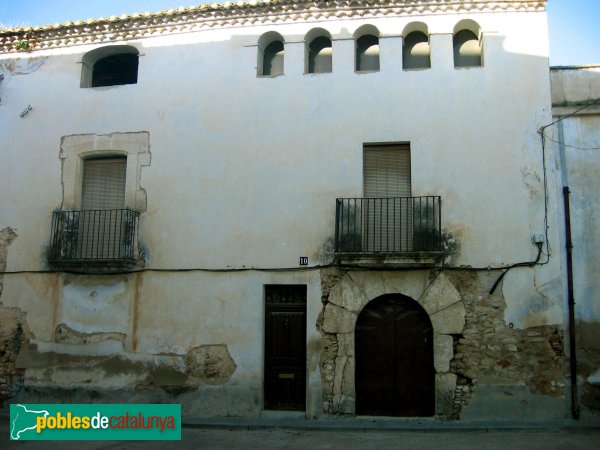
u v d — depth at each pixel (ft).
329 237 31.40
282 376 31.27
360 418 29.66
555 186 30.55
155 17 34.88
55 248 33.73
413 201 30.86
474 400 29.01
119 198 34.83
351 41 33.14
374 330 30.78
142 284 32.94
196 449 24.35
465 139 31.35
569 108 31.42
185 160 33.78
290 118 33.04
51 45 36.73
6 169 35.88
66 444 25.58
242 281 31.94
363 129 32.19
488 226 30.42
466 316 29.76
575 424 27.66
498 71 31.73
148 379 31.96
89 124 35.24
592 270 30.07
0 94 36.86
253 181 32.83
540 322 29.35
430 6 32.53
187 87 34.50
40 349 33.40
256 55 34.01
